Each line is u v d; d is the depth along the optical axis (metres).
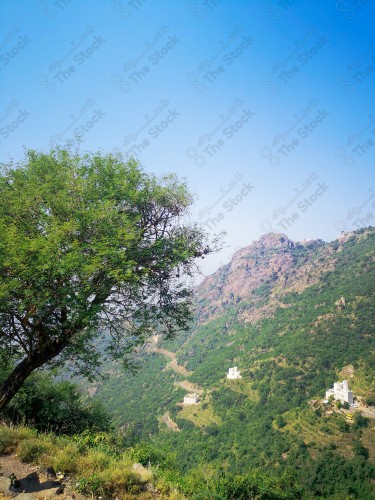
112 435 12.42
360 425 60.44
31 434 7.89
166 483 7.17
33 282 8.99
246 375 106.06
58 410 13.68
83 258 9.16
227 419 84.38
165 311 12.41
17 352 11.07
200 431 81.06
